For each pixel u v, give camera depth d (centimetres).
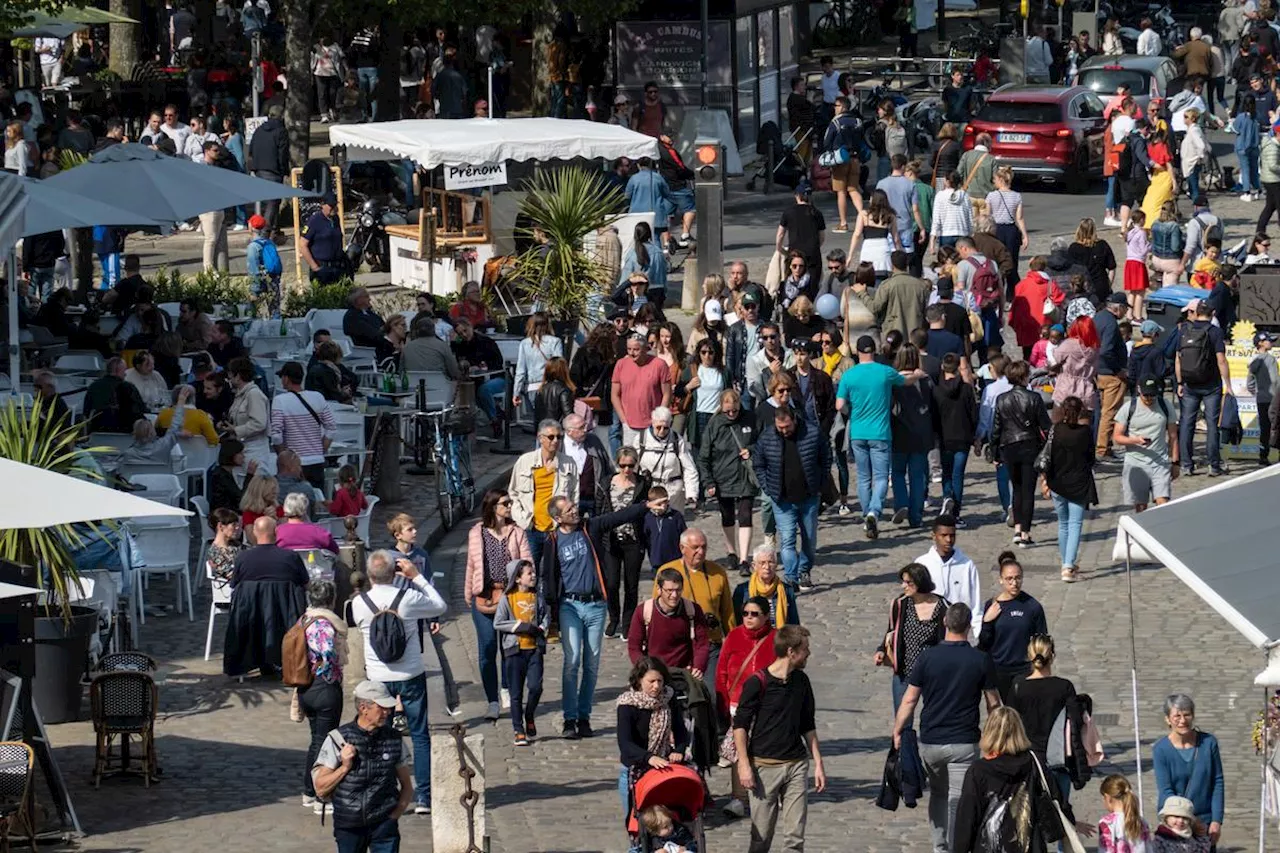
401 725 3900
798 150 11312
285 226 10181
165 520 5025
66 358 6944
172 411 5769
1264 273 7025
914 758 3619
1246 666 4819
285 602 4622
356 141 8762
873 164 12100
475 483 6525
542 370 6612
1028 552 5862
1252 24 13838
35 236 8262
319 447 5872
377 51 13425
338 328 7831
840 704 4606
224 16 14162
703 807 3484
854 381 5881
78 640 4356
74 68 12431
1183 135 11112
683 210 9888
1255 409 6762
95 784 4003
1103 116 11438
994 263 7588
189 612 5125
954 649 3525
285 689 4628
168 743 4269
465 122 8981
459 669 4812
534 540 5122
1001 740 3222
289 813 3862
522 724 4316
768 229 10306
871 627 5175
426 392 6594
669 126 11400
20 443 4391
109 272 8725
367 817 3372
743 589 4100
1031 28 14662
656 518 4925
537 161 9000
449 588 5534
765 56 12169
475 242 8775
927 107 12325
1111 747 4291
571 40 12344
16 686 3728
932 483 6644
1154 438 5697
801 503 5384
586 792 4022
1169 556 3512
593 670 4347
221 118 11362
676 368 6281
